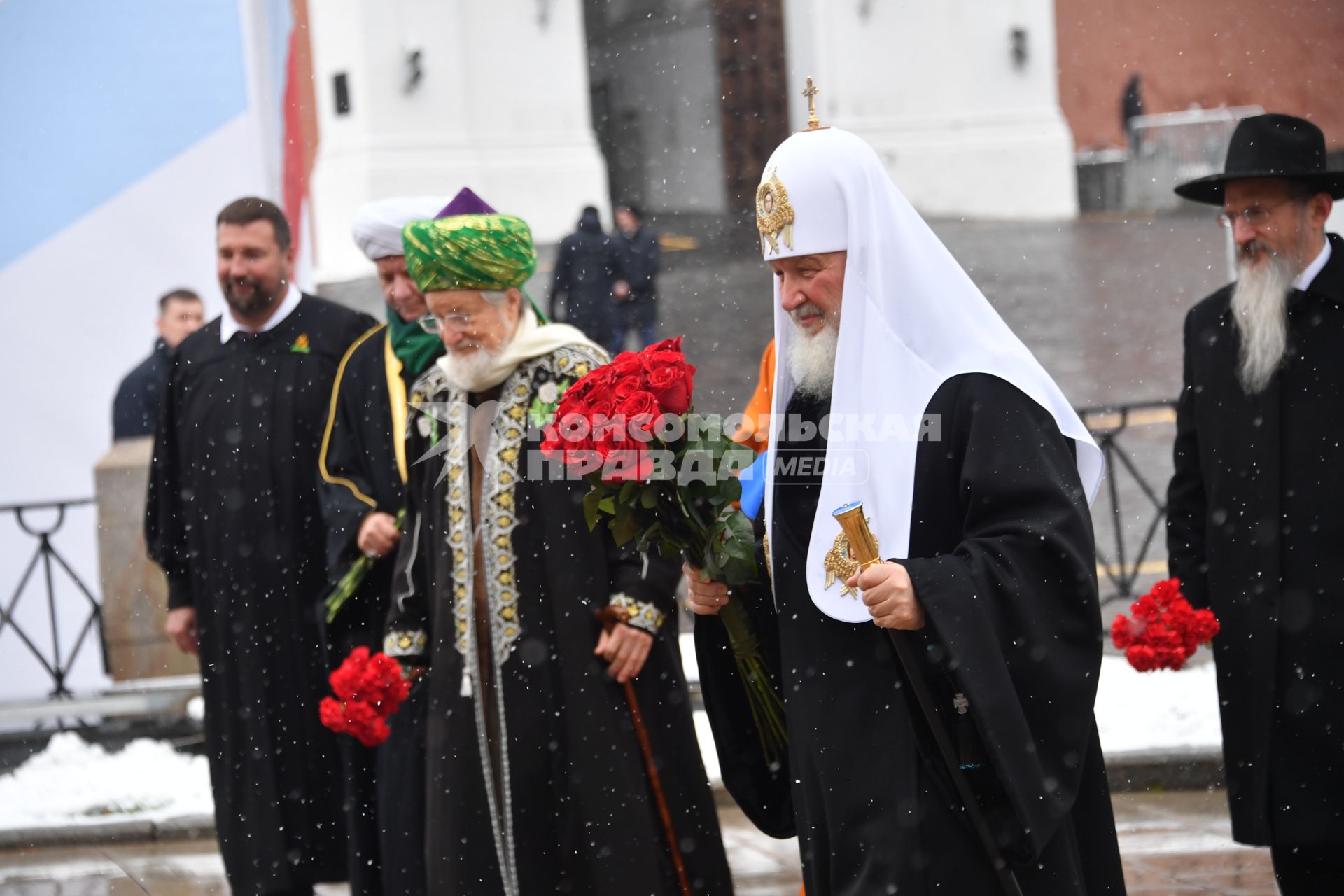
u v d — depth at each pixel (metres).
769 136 27.09
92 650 10.63
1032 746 3.31
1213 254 21.06
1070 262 20.92
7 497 12.31
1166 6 27.09
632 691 4.88
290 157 16.66
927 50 25.25
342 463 5.65
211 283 13.30
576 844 4.82
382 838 5.34
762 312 17.94
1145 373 15.02
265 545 6.00
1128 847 6.43
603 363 5.07
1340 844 4.82
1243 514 4.95
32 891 6.92
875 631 3.60
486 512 4.93
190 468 6.15
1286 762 4.88
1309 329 4.90
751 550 3.83
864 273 3.58
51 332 12.95
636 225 16.69
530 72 22.97
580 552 4.89
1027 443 3.49
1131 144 26.23
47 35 12.95
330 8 22.00
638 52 27.70
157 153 13.29
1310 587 4.83
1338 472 4.82
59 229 13.03
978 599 3.34
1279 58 27.19
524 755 4.82
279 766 5.98
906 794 3.51
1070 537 3.40
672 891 4.88
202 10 13.30
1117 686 8.09
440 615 4.95
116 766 8.55
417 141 22.27
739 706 4.16
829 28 25.17
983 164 25.33
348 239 22.08
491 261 4.89
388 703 4.93
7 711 9.05
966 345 3.58
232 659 6.03
